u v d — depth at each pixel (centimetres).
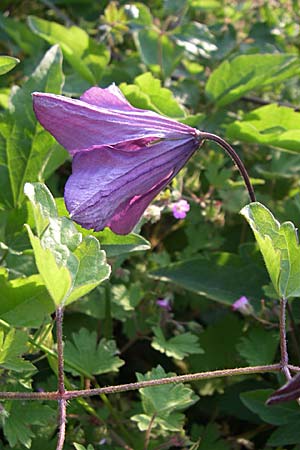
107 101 27
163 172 27
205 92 42
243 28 51
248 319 36
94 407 34
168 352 32
